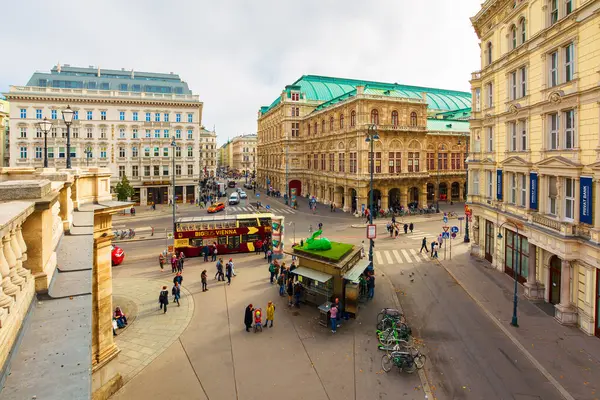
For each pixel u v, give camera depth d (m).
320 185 72.06
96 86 68.31
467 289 25.25
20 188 5.80
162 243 39.75
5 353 4.02
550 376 14.99
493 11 28.62
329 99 83.00
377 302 23.27
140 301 23.19
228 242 34.47
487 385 14.53
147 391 14.24
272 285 26.17
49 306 5.71
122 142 65.62
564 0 20.33
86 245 9.13
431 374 15.35
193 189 71.19
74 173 13.12
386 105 56.41
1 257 4.59
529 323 19.88
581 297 19.14
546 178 22.03
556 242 19.86
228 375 15.33
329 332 19.17
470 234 43.09
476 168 32.97
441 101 90.25
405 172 57.91
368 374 15.41
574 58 19.34
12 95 58.69
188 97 69.12
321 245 23.45
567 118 20.50
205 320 20.50
